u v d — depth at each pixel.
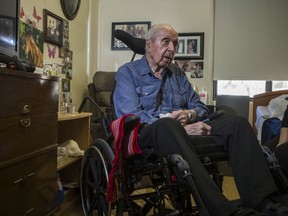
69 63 2.74
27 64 1.40
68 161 1.99
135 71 1.65
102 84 2.96
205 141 1.25
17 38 1.50
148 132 1.22
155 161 1.23
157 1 3.41
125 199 1.29
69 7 2.69
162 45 1.63
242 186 1.06
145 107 1.63
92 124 2.44
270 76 3.45
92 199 1.71
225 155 1.27
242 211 0.90
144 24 3.40
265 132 2.43
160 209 1.27
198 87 3.38
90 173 1.72
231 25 3.49
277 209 0.90
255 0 3.45
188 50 3.38
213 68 3.52
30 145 1.32
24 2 1.98
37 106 1.37
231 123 1.22
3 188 1.15
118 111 1.53
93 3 3.34
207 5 3.35
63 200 1.91
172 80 1.76
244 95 3.35
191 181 0.99
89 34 3.22
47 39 2.30
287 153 1.29
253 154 1.11
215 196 0.96
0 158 1.12
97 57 3.50
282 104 2.78
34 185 1.37
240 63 3.48
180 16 3.38
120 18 3.47
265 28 3.45
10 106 1.17
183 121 1.49
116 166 1.29
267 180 1.04
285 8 3.41
